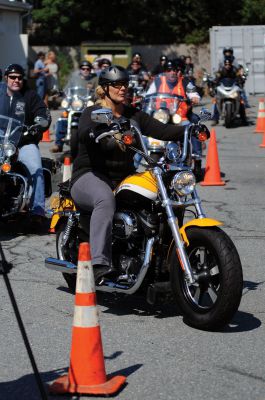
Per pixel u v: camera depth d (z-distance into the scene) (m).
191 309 10.55
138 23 74.56
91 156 11.37
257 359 9.54
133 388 8.65
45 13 72.25
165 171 10.70
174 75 23.27
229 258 10.09
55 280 13.20
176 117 22.23
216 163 22.64
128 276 10.97
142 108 23.45
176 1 74.88
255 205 19.61
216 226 10.49
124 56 65.94
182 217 11.11
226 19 76.00
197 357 9.59
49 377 8.99
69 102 29.73
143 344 10.06
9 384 8.81
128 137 10.45
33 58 73.69
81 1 72.94
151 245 10.73
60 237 12.46
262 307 11.67
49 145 32.72
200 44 74.12
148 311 11.45
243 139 34.12
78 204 11.43
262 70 61.75
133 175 11.07
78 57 73.62
